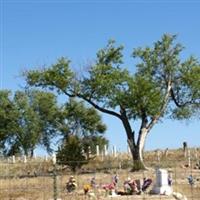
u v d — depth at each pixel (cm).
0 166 7238
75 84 6550
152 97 6419
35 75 6512
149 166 6500
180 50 6831
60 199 3875
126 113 6519
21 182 5016
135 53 6738
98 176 5422
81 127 11162
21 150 11275
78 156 6188
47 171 6350
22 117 11206
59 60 6494
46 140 11306
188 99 6931
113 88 6444
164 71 6812
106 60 6594
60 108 11369
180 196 3888
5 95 11150
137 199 3762
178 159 6988
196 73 6869
